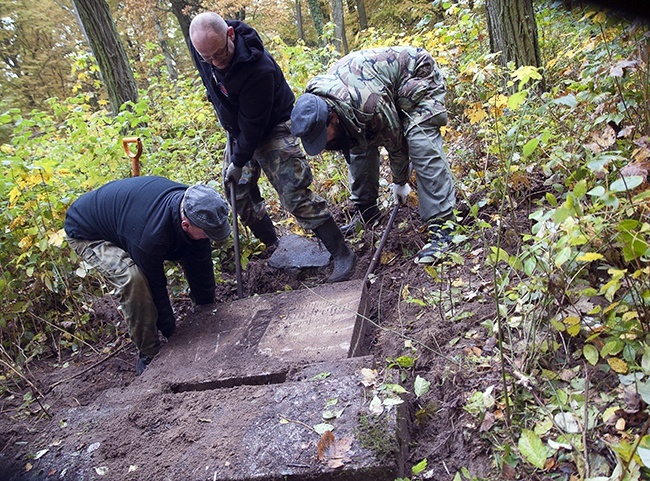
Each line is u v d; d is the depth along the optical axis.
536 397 2.10
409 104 3.29
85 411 2.75
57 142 5.01
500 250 2.14
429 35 5.55
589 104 3.13
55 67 15.98
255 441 2.17
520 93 2.03
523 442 1.82
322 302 3.24
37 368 3.78
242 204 4.09
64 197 3.92
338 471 1.95
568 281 2.27
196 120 6.80
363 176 3.95
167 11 17.39
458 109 4.95
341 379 2.41
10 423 3.01
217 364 2.89
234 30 3.19
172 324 3.44
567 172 2.93
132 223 3.07
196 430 2.34
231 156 3.72
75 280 4.32
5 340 3.97
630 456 1.56
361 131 3.23
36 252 3.99
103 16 6.58
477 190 3.79
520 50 4.46
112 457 2.33
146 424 2.48
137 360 3.64
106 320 4.12
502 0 4.41
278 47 6.88
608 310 2.10
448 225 3.10
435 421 2.28
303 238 4.37
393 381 2.30
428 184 3.35
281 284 4.03
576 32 5.24
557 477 1.83
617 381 2.04
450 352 2.58
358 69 3.20
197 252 3.42
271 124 3.53
